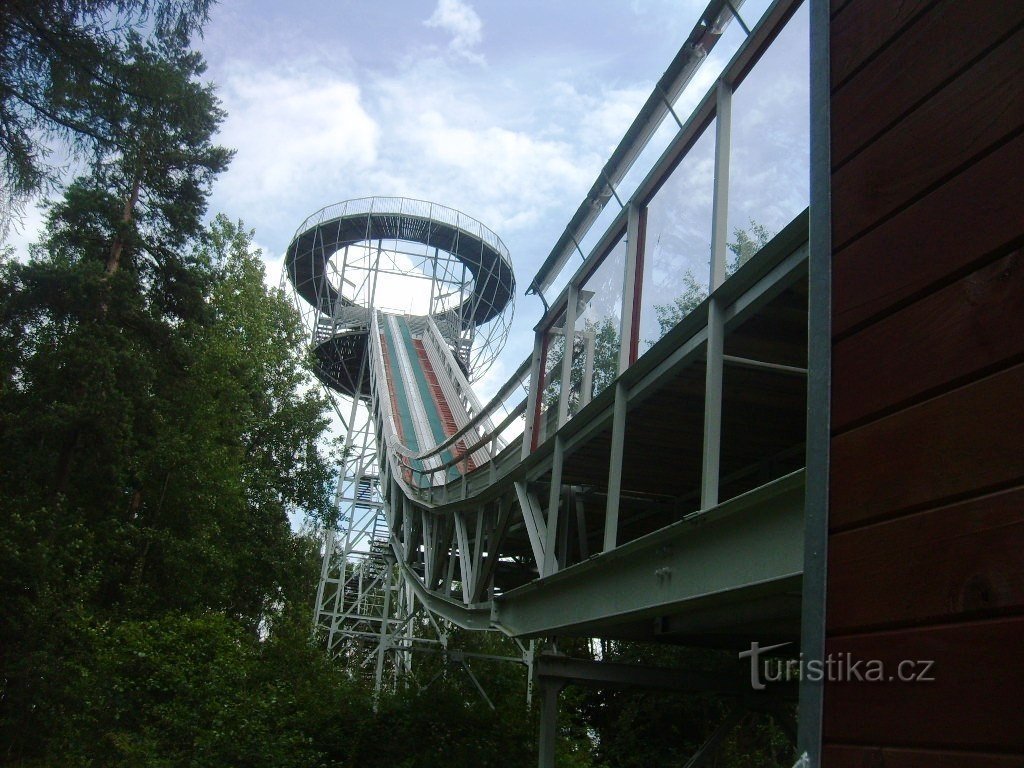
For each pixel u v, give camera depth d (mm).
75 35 10219
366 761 18203
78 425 18234
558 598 10922
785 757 20234
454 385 35156
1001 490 1838
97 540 20047
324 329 44562
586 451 11133
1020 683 1680
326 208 47406
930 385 2115
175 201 23656
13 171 9812
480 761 18250
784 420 9727
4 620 15617
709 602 7016
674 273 8094
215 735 14328
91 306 19234
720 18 7461
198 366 23766
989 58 2125
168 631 16969
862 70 2670
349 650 33656
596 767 20469
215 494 23609
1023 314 1868
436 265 49031
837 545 2336
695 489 12961
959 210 2129
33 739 15320
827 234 2676
